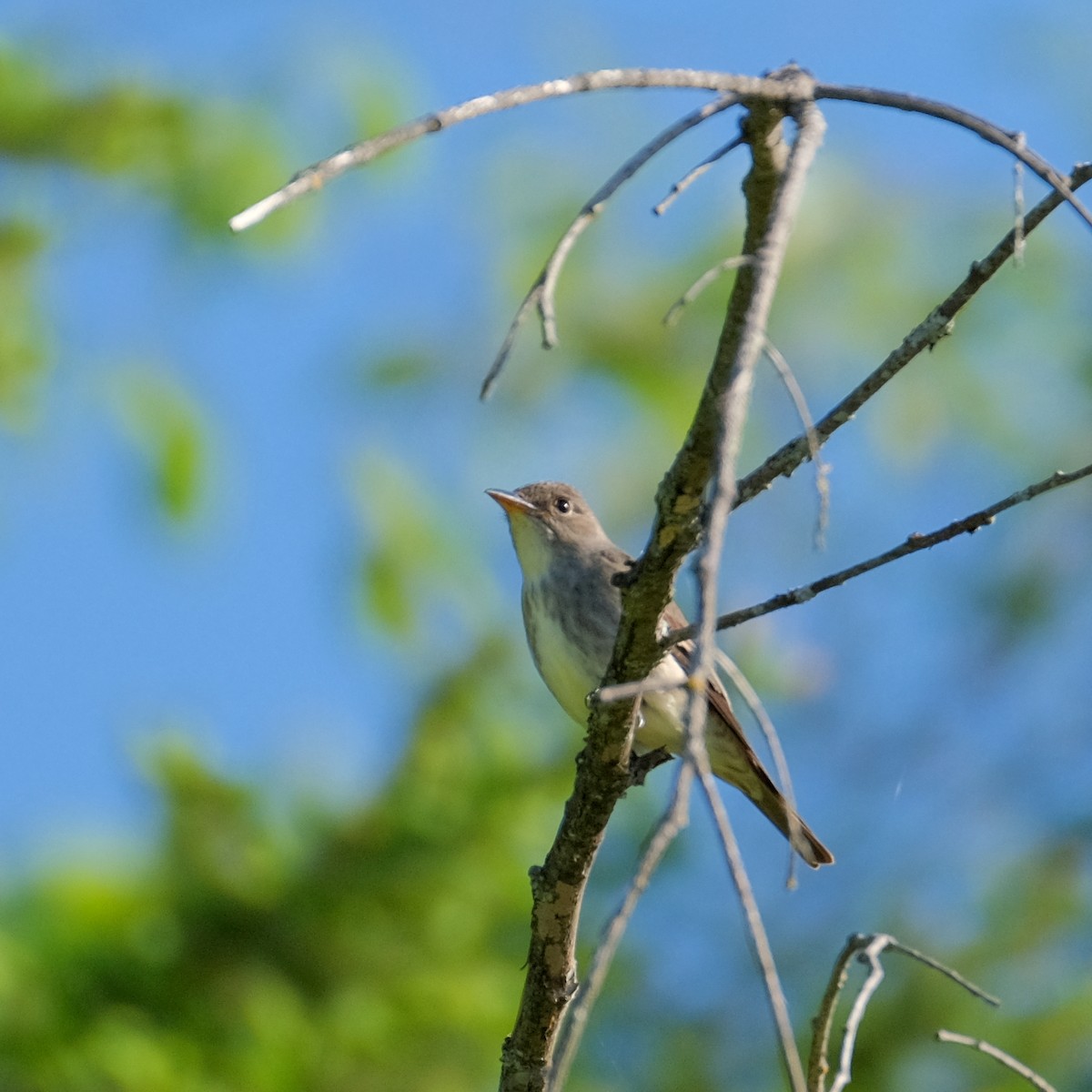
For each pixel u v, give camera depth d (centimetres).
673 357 1548
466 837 970
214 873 969
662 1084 1307
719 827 338
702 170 479
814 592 592
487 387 433
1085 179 526
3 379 1145
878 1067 1245
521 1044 708
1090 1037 1186
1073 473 558
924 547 580
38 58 1195
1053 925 1359
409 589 1191
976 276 550
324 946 963
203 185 1210
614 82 412
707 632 338
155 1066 902
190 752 977
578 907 697
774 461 584
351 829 976
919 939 1406
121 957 948
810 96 436
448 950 968
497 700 1021
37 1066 900
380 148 385
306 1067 930
